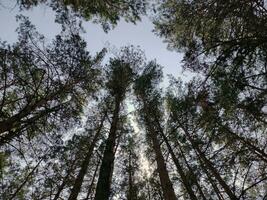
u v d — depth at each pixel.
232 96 4.60
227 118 5.26
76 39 8.75
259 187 6.68
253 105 4.63
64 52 8.64
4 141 6.45
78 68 9.04
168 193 8.50
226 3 5.31
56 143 9.12
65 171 10.78
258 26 4.62
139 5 9.04
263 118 5.17
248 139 5.88
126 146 13.70
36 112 7.56
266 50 4.46
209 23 6.38
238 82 4.53
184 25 7.21
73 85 9.59
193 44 5.97
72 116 9.17
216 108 5.11
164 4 7.87
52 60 8.53
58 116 8.77
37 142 8.99
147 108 13.27
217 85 4.76
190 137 5.82
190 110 5.66
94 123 13.38
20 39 8.04
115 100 13.91
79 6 8.90
